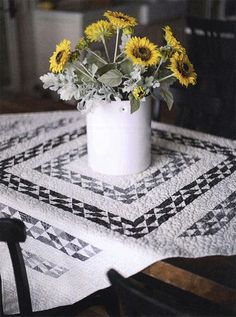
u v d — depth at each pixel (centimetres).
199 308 113
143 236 106
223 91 221
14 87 361
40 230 115
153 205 118
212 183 128
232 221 112
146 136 129
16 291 117
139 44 116
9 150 148
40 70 363
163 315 74
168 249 101
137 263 101
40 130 163
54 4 360
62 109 184
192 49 233
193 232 108
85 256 109
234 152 146
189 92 184
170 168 135
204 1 388
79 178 131
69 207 117
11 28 360
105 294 129
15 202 119
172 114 297
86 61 122
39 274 118
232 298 96
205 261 102
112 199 121
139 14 379
